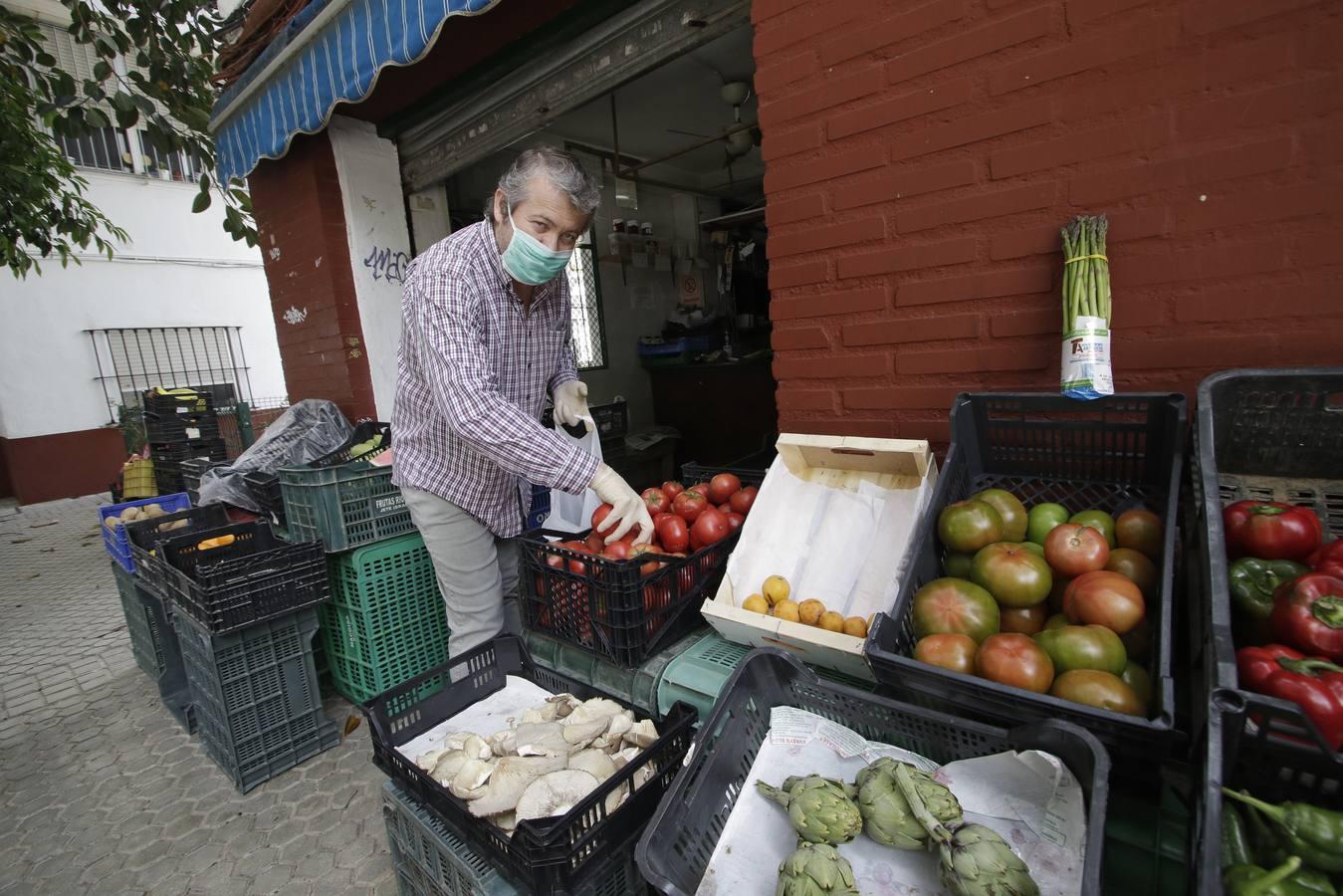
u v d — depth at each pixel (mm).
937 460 1879
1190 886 807
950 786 1030
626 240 6348
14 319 8609
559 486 1705
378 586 2785
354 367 4031
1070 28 1520
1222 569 971
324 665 3277
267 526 3148
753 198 7422
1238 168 1378
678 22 2605
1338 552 1022
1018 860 883
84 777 2748
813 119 1940
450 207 5223
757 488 2248
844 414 2055
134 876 2166
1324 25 1268
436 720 1815
